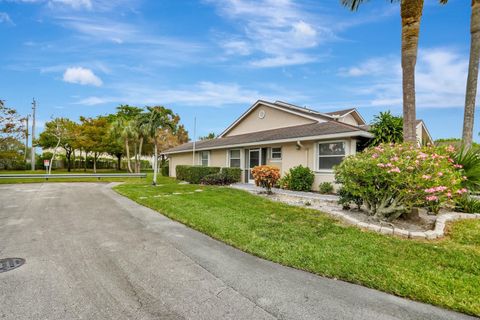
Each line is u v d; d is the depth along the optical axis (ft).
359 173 18.75
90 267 11.73
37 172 94.94
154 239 15.88
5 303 8.79
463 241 15.24
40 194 35.68
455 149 23.49
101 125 104.17
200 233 17.24
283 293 9.62
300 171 35.91
